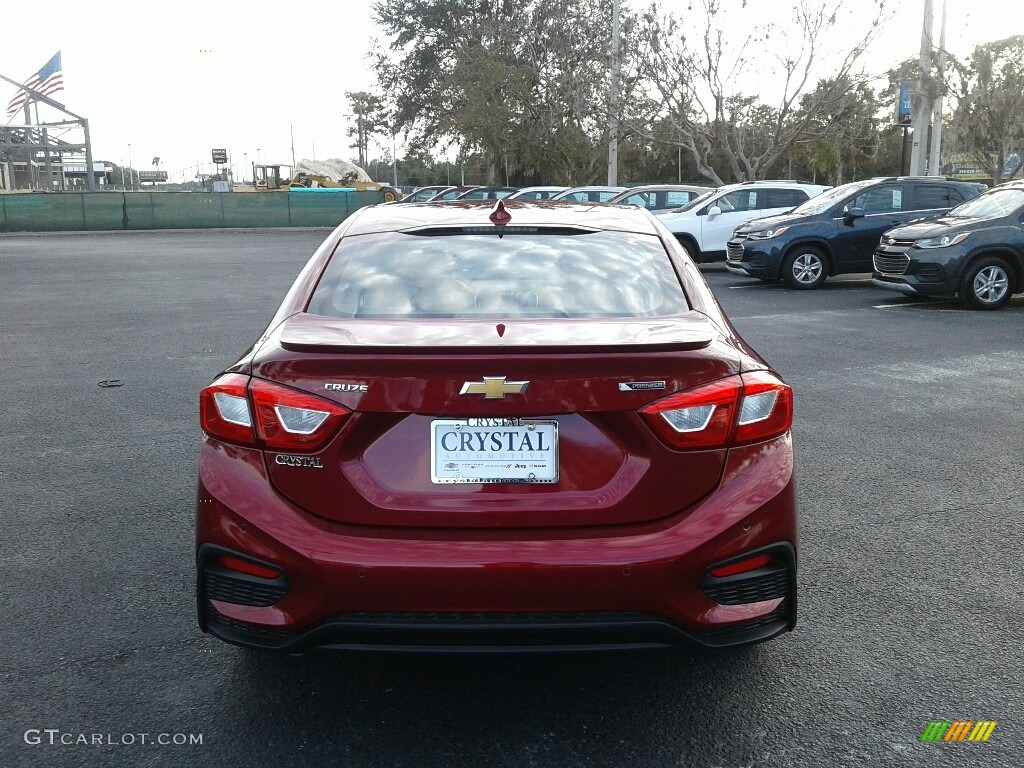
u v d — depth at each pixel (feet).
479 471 8.65
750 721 9.70
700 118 88.38
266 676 10.62
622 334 9.23
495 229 11.73
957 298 45.44
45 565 13.78
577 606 8.50
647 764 8.98
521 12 133.18
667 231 12.30
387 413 8.59
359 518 8.64
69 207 126.41
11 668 10.77
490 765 8.96
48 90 169.07
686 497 8.77
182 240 110.32
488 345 8.57
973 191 52.21
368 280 10.68
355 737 9.43
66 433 21.35
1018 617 12.02
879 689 10.32
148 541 14.73
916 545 14.46
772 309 41.93
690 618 8.66
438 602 8.47
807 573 13.43
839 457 19.11
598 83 113.29
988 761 9.02
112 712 9.87
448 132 154.30
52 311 44.14
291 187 181.16
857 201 51.13
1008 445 19.92
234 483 8.85
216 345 33.88
